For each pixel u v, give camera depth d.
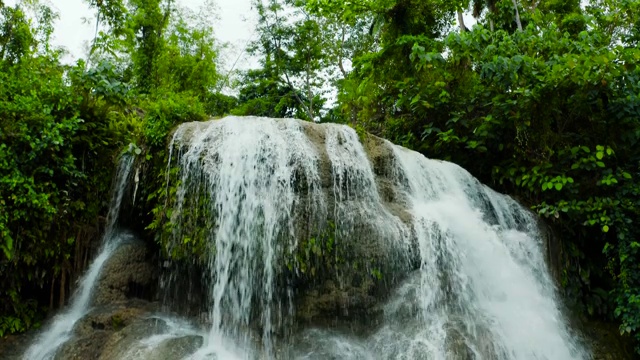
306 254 5.17
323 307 5.20
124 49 17.02
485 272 6.01
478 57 8.22
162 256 5.63
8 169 5.22
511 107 7.58
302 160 5.66
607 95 7.23
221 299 5.16
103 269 5.73
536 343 5.50
